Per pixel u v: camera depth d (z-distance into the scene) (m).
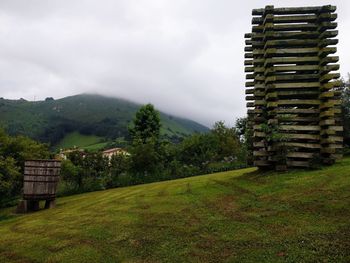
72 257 7.25
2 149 32.00
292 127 11.34
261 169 12.56
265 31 12.02
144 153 36.28
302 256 5.71
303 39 11.80
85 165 36.91
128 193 18.20
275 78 11.40
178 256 6.48
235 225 7.58
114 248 7.41
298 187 9.32
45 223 11.84
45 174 20.36
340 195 8.10
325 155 11.49
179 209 9.72
